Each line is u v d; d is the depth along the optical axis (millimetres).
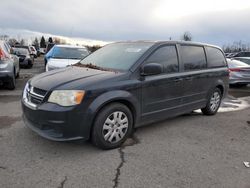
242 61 13820
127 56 4926
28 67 18781
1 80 8695
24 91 4578
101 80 4152
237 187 3367
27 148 4199
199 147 4559
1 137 4594
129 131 4527
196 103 5992
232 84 12305
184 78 5449
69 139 3904
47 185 3223
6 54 8867
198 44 6102
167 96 5137
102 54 5480
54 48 11477
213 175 3627
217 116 6676
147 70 4512
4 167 3594
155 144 4602
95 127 4082
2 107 6652
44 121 3895
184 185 3354
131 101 4434
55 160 3857
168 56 5223
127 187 3258
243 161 4098
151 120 4957
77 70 4758
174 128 5520
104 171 3604
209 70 6242
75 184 3270
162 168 3750
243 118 6574
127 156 4078
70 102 3848
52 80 4195
